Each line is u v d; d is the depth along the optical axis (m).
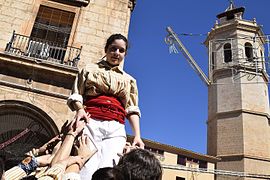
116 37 3.00
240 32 34.41
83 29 13.62
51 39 13.56
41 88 11.59
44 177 1.59
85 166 2.28
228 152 28.91
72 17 14.09
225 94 32.28
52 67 11.81
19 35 12.55
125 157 1.83
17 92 11.30
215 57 35.12
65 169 1.76
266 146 29.05
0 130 13.12
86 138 2.18
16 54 11.57
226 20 36.97
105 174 1.57
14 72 11.58
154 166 1.77
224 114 31.27
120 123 2.68
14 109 11.23
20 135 11.62
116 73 2.91
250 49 34.06
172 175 25.38
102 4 14.51
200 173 26.78
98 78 2.74
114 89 2.74
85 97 2.75
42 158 1.90
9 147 12.59
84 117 2.30
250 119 30.06
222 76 33.34
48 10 13.95
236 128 29.78
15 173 1.74
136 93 3.06
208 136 32.34
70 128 2.15
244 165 27.42
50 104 11.45
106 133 2.50
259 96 31.66
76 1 14.15
